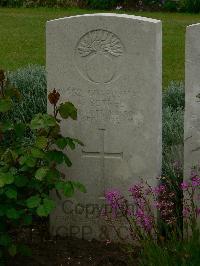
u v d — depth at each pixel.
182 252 4.39
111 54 4.96
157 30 4.86
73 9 15.91
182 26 13.46
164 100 7.84
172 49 11.54
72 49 5.04
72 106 4.84
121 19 4.89
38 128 4.79
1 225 4.65
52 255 5.07
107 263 4.94
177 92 7.88
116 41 4.93
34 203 4.50
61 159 4.86
